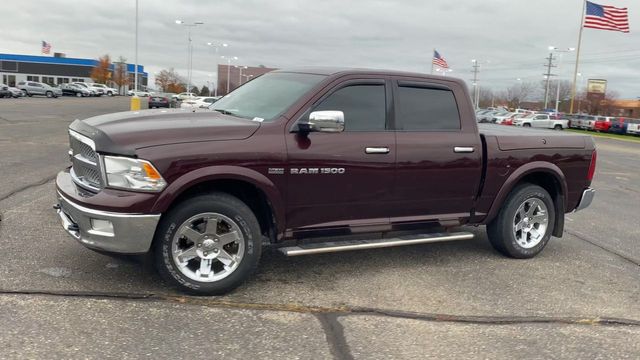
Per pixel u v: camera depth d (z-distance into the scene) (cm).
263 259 553
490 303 468
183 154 420
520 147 584
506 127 688
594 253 644
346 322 414
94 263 498
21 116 2509
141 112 492
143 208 409
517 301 476
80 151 460
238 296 451
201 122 452
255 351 363
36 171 968
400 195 520
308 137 470
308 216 481
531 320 438
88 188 430
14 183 843
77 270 479
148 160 408
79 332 371
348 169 486
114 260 507
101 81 9700
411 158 517
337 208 492
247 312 421
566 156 615
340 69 514
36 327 373
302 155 464
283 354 361
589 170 636
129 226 408
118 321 391
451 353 375
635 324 443
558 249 654
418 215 540
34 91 5728
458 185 550
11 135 1596
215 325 396
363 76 508
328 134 480
